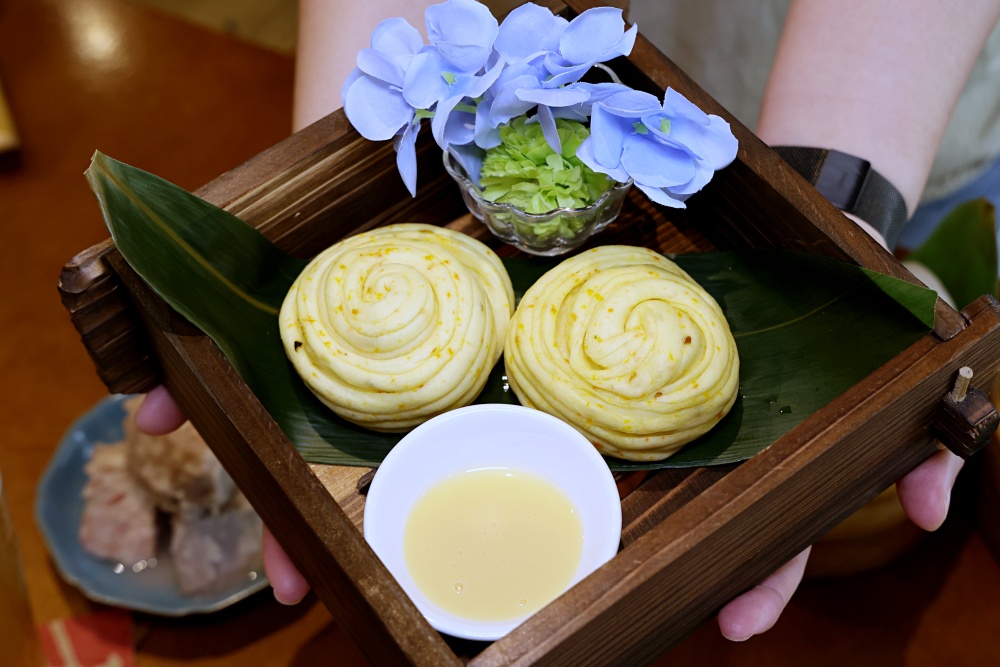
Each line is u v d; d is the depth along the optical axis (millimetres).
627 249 527
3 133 774
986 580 631
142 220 484
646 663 492
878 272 485
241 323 512
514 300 535
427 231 530
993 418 477
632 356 486
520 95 492
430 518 484
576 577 471
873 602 631
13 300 743
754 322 525
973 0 585
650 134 505
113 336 520
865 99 572
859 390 462
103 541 644
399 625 420
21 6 829
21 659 403
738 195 526
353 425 515
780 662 624
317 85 602
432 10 520
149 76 809
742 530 451
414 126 522
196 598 631
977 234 624
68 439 673
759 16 686
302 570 502
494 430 488
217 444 519
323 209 542
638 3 716
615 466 501
